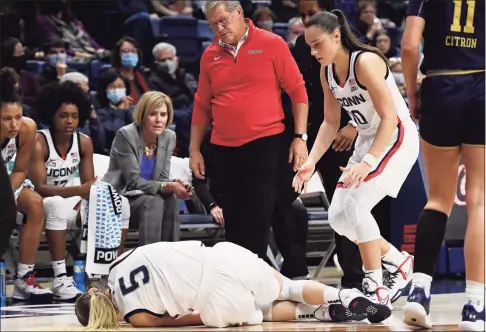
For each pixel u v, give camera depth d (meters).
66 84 10.39
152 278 6.90
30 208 9.70
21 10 15.51
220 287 6.92
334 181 9.20
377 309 6.97
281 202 9.51
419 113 7.14
